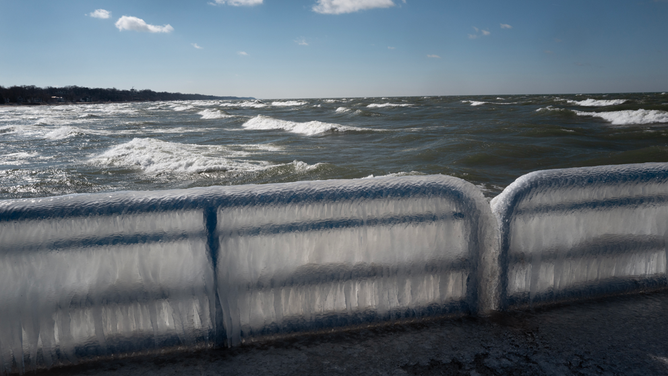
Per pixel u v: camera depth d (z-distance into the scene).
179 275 1.63
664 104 38.84
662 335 1.77
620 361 1.61
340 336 1.79
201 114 48.25
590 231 2.01
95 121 36.00
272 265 1.71
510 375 1.54
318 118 37.72
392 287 1.83
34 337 1.55
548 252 1.96
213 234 1.62
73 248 1.54
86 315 1.60
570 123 25.28
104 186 9.29
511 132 20.27
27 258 1.51
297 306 1.77
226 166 11.32
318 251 1.75
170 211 1.58
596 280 2.06
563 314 1.94
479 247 1.88
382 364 1.60
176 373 1.55
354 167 11.23
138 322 1.64
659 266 2.13
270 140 19.28
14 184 9.44
